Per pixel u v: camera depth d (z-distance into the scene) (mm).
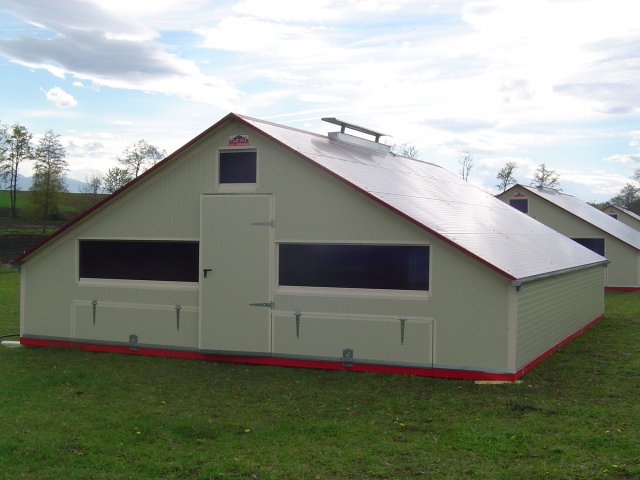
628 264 29250
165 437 7957
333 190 11945
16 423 8500
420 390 10344
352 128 16578
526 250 13625
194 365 12328
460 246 10922
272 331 12266
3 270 35281
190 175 13000
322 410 9219
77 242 13984
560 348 14039
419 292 11398
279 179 12297
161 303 13250
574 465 6887
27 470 6863
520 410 9148
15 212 51406
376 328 11617
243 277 12445
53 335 14203
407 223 11406
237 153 12672
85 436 7961
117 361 12719
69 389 10469
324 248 12023
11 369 12000
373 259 11719
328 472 6789
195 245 13094
